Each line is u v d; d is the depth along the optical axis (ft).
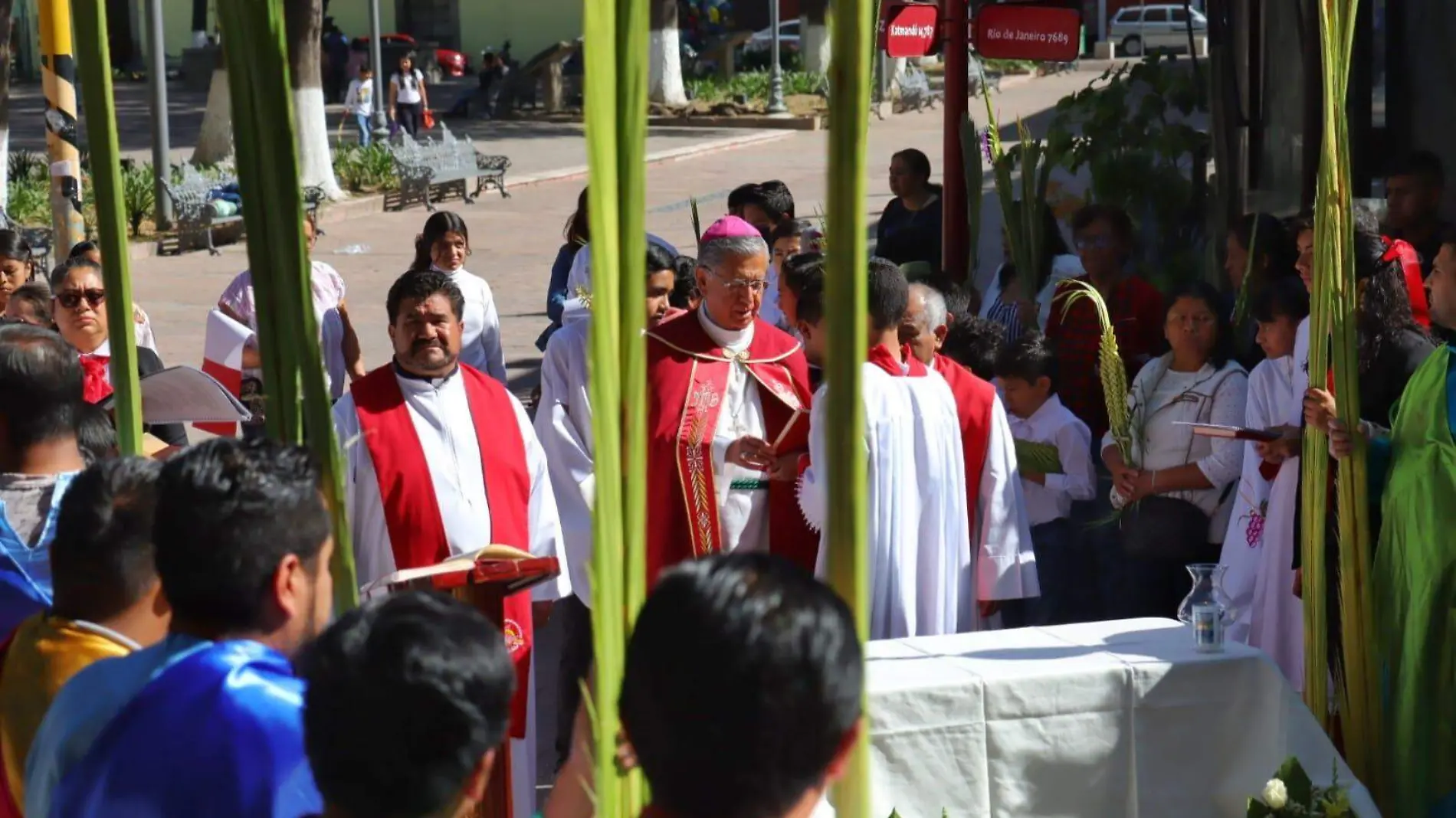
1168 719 11.34
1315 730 11.14
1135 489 15.72
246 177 5.15
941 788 10.98
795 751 4.45
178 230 55.42
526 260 55.06
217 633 6.46
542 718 18.75
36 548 9.16
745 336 15.19
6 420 9.48
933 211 28.32
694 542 14.82
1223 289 27.07
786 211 23.90
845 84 3.94
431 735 5.30
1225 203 28.14
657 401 14.94
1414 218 20.54
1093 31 133.49
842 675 4.48
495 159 70.13
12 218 46.85
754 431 14.90
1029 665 11.37
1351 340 11.04
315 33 63.26
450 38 146.00
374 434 13.62
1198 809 11.41
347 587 5.72
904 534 13.23
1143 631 12.37
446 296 13.89
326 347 22.18
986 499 14.16
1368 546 11.32
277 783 6.10
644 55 4.03
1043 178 24.98
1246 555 15.21
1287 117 27.02
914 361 13.85
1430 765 11.41
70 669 7.55
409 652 5.36
